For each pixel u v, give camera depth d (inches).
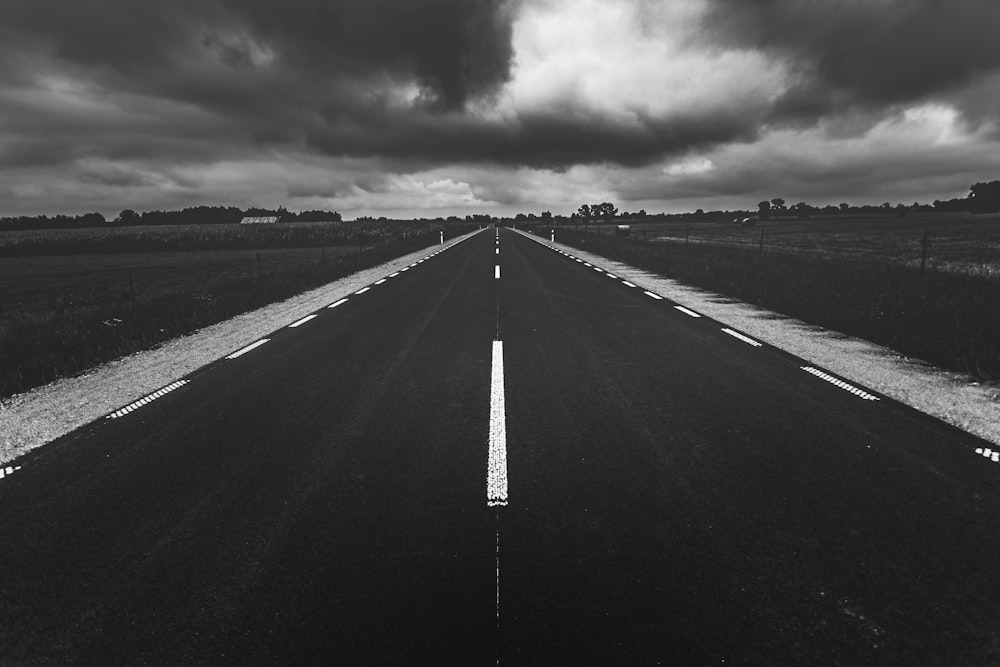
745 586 104.1
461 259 982.4
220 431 196.1
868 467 153.6
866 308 410.6
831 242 1419.8
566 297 508.4
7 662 91.0
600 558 114.3
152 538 127.7
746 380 242.8
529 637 92.2
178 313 464.4
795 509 131.8
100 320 451.2
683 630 93.1
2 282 935.7
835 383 236.2
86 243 1854.1
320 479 155.5
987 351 271.0
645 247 1221.1
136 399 238.5
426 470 159.0
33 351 348.2
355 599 103.5
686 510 132.7
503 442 178.2
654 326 369.4
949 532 120.5
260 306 512.4
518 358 290.4
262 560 117.2
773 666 84.8
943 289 470.6
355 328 385.4
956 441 171.0
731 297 501.7
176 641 94.3
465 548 119.2
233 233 2235.5
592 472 154.7
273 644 92.4
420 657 88.4
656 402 215.5
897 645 88.5
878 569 108.1
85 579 113.0
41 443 190.7
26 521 137.2
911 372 253.0
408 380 254.2
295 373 272.2
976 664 84.4
